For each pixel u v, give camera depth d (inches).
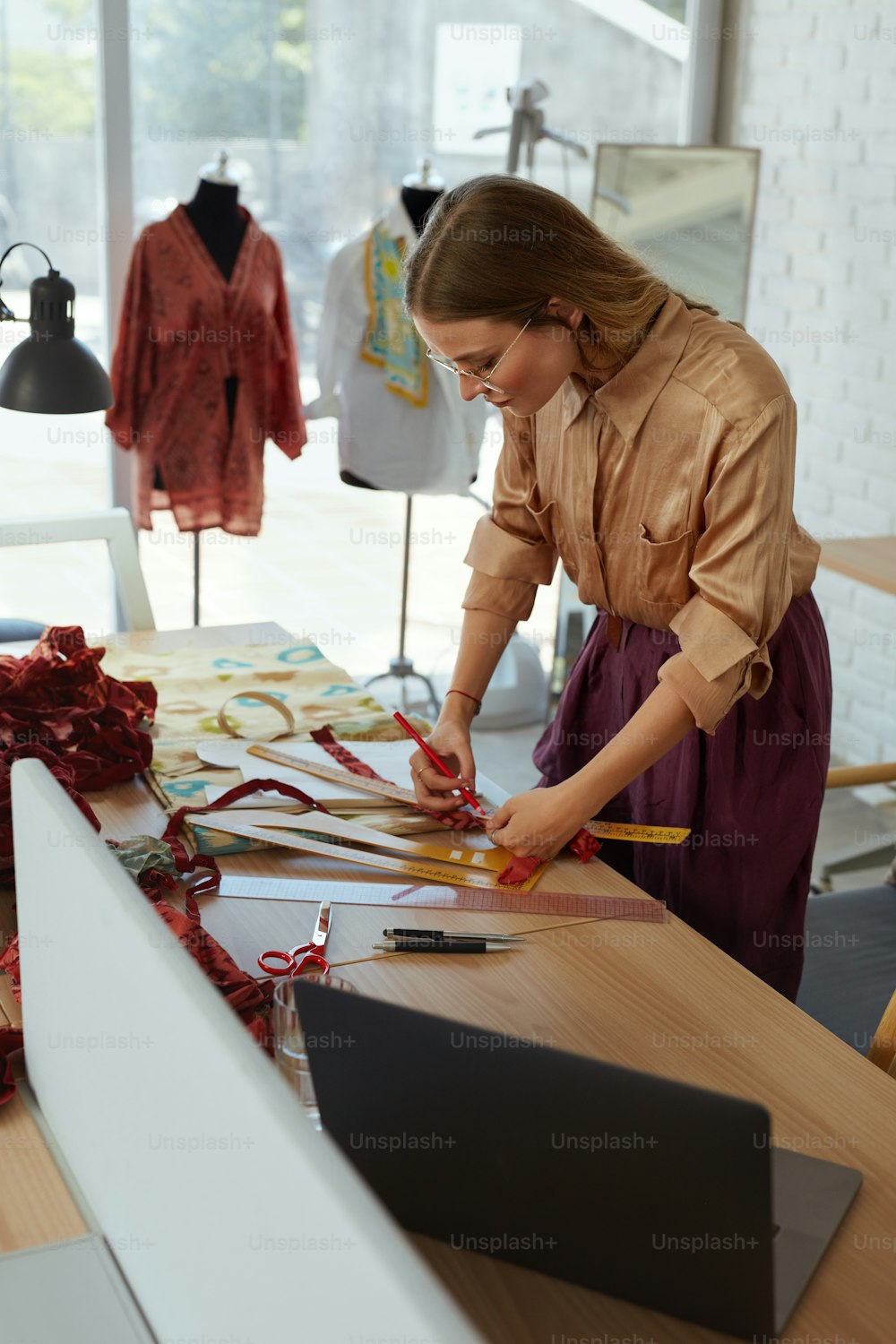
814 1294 34.3
